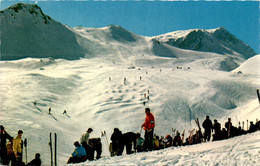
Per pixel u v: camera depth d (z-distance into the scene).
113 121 60.16
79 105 72.12
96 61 188.12
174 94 82.38
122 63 192.50
